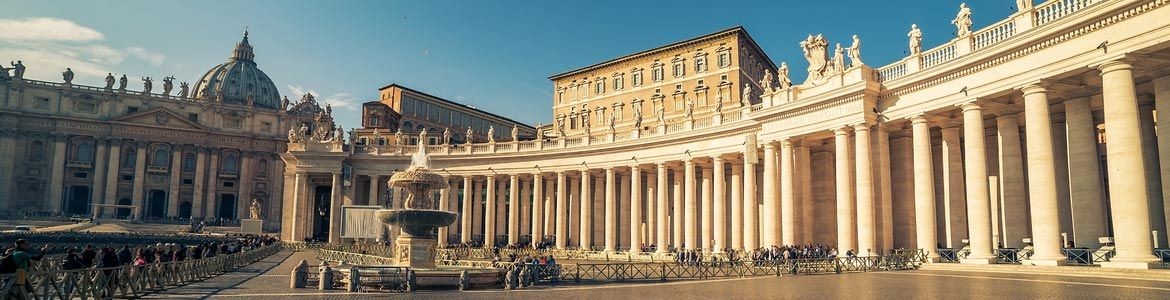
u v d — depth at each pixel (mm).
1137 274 21922
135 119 115438
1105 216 27734
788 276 27250
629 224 59406
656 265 30922
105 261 21203
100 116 115062
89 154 115250
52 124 112500
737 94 72438
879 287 20828
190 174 120000
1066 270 24141
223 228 98875
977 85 28906
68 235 71250
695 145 48938
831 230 40125
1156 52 23375
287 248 62750
